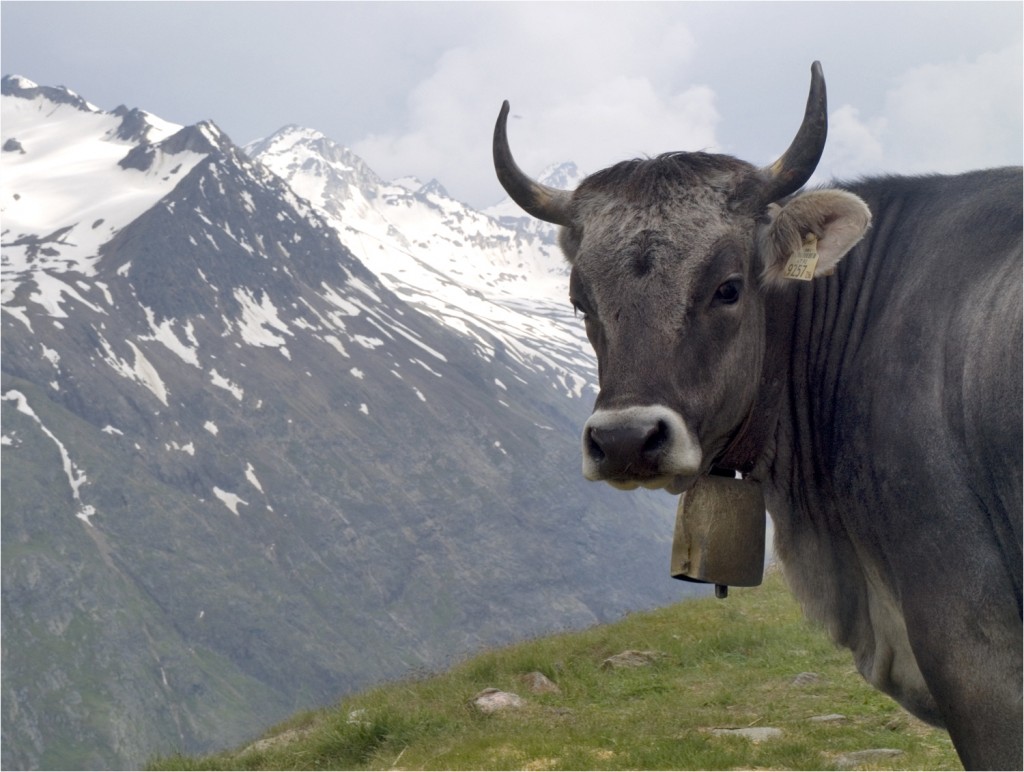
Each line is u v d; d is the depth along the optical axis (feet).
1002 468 7.83
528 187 9.61
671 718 16.42
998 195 8.57
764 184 9.02
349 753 17.13
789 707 16.49
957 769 12.78
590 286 8.98
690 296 8.77
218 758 18.90
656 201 9.00
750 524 9.29
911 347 8.49
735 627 21.36
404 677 23.12
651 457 8.44
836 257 8.67
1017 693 7.83
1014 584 7.87
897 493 8.33
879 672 8.98
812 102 8.88
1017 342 7.75
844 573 9.12
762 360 9.20
